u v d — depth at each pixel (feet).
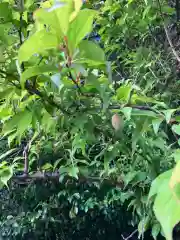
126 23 7.16
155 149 4.60
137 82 6.38
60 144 4.72
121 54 7.23
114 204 10.18
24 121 3.05
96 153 5.40
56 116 3.16
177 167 1.35
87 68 2.63
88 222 11.84
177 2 7.50
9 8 2.92
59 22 2.09
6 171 4.39
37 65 2.53
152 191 1.60
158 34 7.49
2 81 2.97
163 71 6.84
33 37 2.09
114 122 3.06
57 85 2.56
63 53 2.33
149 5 6.20
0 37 2.81
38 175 5.16
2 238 11.79
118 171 5.07
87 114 3.07
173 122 3.05
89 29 2.23
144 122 2.97
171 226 1.27
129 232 11.21
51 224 11.72
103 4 7.91
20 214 11.51
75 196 10.10
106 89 3.02
